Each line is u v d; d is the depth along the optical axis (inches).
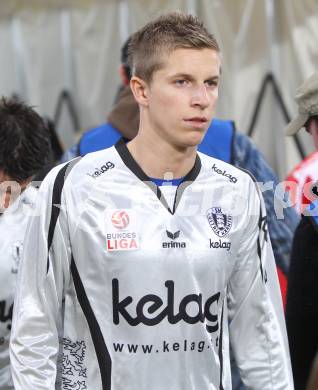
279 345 292.0
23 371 267.4
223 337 284.4
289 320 336.2
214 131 394.9
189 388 271.9
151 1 744.3
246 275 290.5
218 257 277.1
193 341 272.4
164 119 268.2
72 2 787.4
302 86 346.3
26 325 270.7
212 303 277.3
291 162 682.2
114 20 773.9
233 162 392.5
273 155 700.0
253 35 701.3
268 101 695.7
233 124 401.4
